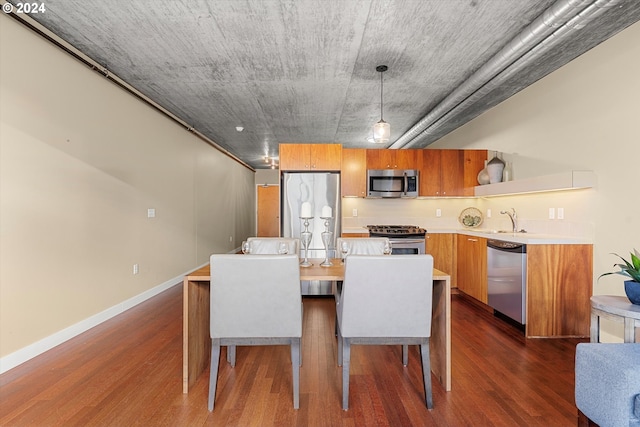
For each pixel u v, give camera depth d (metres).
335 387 2.00
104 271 3.16
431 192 4.53
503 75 3.04
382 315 1.76
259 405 1.80
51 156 2.54
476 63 3.11
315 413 1.73
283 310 1.75
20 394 1.89
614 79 2.51
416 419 1.67
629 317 1.63
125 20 2.45
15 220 2.24
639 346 1.38
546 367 2.22
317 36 2.67
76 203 2.80
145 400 1.84
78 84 2.83
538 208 3.41
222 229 6.92
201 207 5.72
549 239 2.76
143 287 3.87
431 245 4.28
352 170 4.56
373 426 1.62
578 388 1.40
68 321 2.71
